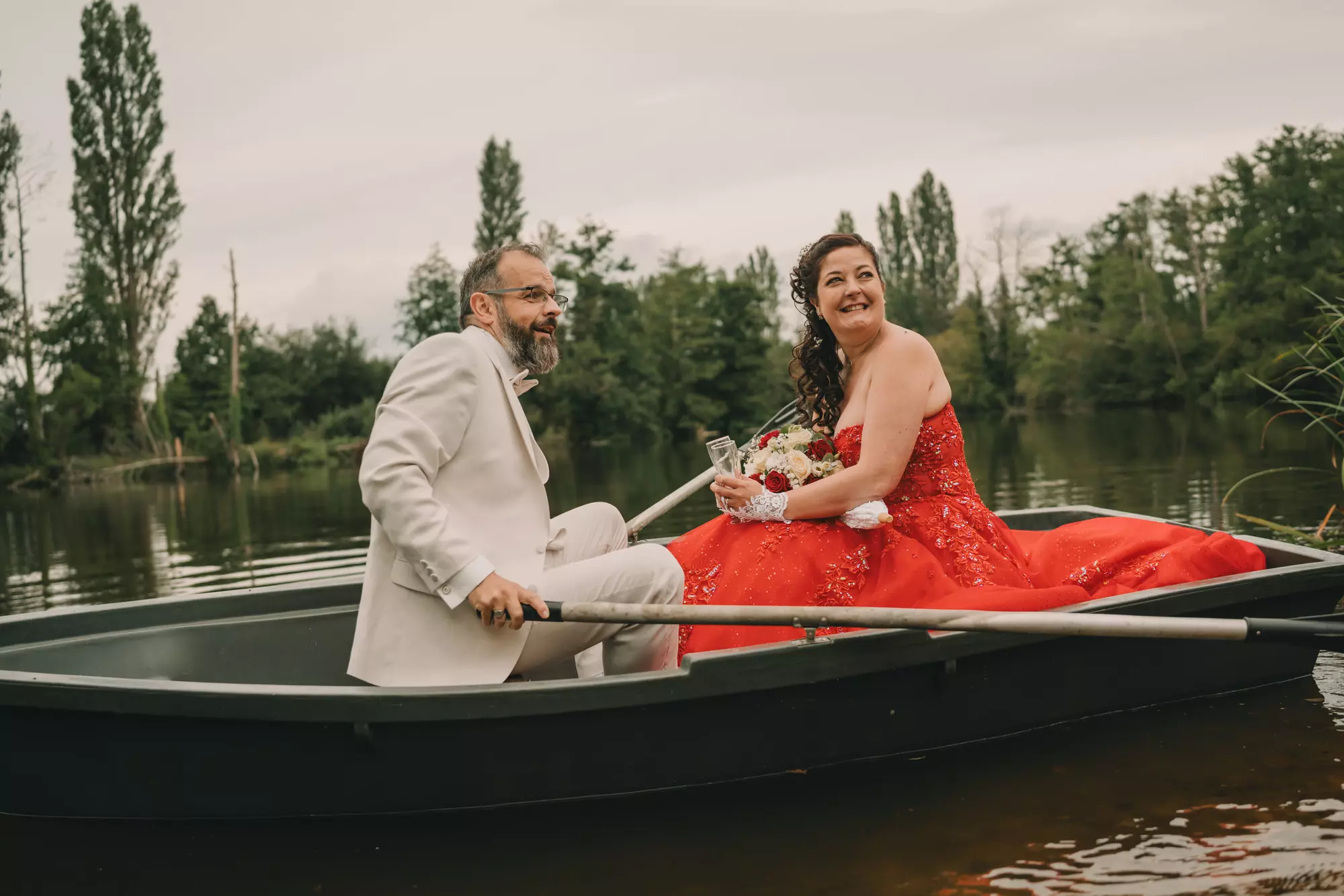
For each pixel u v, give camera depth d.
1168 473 9.78
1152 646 2.93
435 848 2.30
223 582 6.19
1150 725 2.85
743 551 3.05
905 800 2.44
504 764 2.39
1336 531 5.28
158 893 2.14
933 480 3.15
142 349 37.97
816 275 3.17
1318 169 42.09
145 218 38.03
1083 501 7.72
